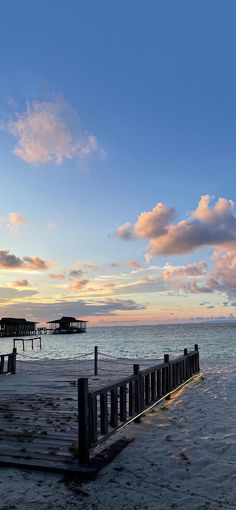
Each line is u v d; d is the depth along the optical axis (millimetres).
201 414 8234
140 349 46062
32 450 5730
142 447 6086
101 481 4773
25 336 121188
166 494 4426
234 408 8727
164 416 8133
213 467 5215
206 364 19453
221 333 112812
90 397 5305
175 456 5660
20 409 8758
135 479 4840
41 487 4586
